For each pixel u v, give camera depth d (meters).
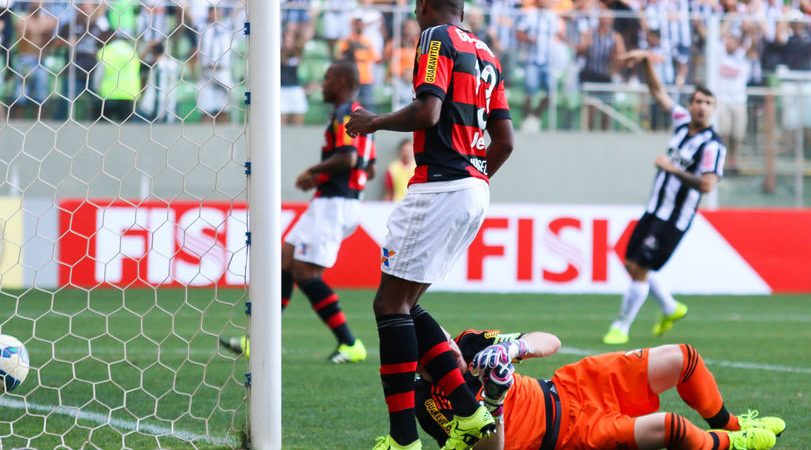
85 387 20.12
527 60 55.09
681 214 29.92
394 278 13.08
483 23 54.75
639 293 29.52
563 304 41.31
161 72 49.22
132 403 18.36
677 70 55.28
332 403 18.86
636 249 29.84
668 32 54.97
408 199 13.12
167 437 15.08
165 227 43.09
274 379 13.85
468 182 12.98
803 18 55.81
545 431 13.01
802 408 18.62
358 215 25.69
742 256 47.91
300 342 28.95
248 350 14.03
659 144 55.72
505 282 46.09
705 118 30.08
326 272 46.16
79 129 49.06
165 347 27.19
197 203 43.28
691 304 42.81
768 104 53.91
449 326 32.38
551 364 24.36
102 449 14.23
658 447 12.68
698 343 29.75
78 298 39.91
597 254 46.38
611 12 55.03
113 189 49.50
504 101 14.12
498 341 13.39
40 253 43.38
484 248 45.94
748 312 39.69
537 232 46.16
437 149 13.02
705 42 54.81
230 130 50.06
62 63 48.72
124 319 33.78
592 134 55.41
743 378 22.56
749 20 54.53
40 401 18.42
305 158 53.00
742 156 54.03
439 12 13.69
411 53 53.38
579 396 13.27
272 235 13.82
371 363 24.61
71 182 49.16
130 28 48.69
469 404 12.52
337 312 24.75
